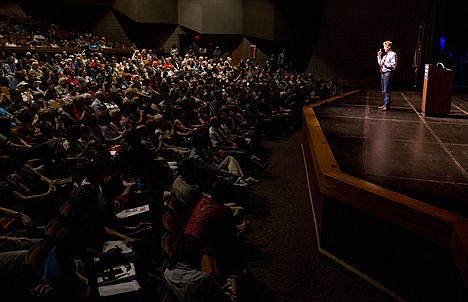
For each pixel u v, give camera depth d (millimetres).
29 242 3453
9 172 4176
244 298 3293
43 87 10031
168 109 8023
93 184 4043
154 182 4441
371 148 4992
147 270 3324
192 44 21266
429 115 7414
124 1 20391
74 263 2756
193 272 2846
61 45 18312
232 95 10484
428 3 16734
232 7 20359
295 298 3559
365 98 10445
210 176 4391
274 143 9820
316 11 19312
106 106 8773
